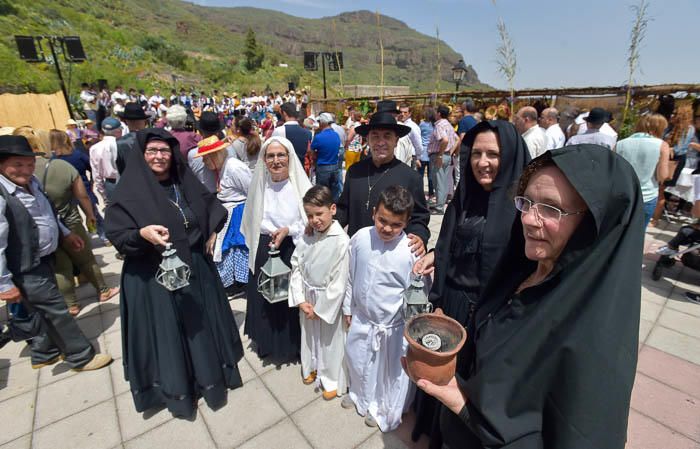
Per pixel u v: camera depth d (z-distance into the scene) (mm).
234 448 2146
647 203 3812
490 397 896
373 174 2547
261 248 2723
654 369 2715
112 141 4824
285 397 2523
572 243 870
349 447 2137
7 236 2264
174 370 2229
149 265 2168
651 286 4004
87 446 2170
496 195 1574
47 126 14109
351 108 10000
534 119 4855
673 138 6094
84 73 26422
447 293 1822
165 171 2273
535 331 848
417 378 1093
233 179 3598
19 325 2787
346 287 2211
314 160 6418
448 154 6531
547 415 836
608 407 754
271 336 2746
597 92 7891
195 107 24375
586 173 814
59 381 2709
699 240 3875
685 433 2178
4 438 2230
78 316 3625
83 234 3721
